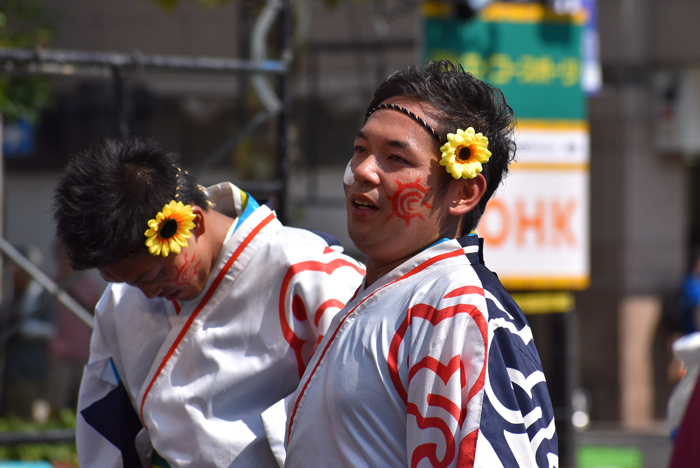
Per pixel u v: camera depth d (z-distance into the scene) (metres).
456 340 4.64
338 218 28.78
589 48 28.27
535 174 18.97
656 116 29.55
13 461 16.80
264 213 6.96
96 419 7.32
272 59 19.88
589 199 29.91
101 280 20.80
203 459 6.55
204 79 31.62
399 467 4.74
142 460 7.32
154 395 6.78
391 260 5.24
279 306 6.71
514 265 18.94
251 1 17.94
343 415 4.85
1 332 19.31
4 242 13.52
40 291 20.55
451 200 5.13
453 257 5.09
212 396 6.63
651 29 29.28
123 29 32.31
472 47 18.34
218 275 6.76
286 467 5.26
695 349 9.61
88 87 31.83
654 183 29.72
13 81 17.59
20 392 20.02
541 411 4.85
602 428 29.02
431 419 4.61
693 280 28.53
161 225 6.20
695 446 7.88
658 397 29.73
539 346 26.34
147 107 29.66
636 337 29.58
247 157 20.38
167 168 6.48
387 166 5.09
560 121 19.06
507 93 18.64
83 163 6.34
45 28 18.72
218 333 6.72
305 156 28.23
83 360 20.50
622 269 29.66
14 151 25.12
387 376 4.79
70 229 6.19
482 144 4.97
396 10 28.31
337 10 29.42
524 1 18.69
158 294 6.65
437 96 5.09
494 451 4.54
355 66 29.31
